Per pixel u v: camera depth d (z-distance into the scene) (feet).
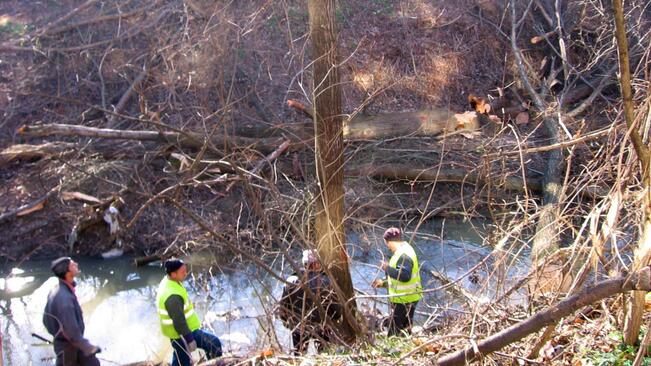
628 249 16.51
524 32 46.44
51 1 47.80
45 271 31.76
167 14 43.45
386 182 35.55
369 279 26.89
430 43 46.21
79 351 18.20
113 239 33.01
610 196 14.58
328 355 16.96
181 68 37.40
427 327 19.15
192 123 36.04
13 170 36.78
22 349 25.27
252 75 38.52
